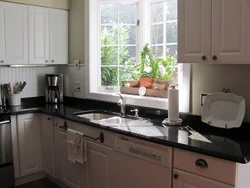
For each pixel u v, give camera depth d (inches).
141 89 118.4
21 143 127.8
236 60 74.9
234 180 63.6
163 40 122.0
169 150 76.1
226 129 86.1
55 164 126.4
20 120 126.9
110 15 138.1
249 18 71.5
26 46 134.4
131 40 134.5
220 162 65.9
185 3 84.8
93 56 139.9
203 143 72.8
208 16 79.7
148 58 122.3
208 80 93.4
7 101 140.6
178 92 95.5
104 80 142.4
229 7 75.1
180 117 101.4
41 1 136.5
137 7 130.7
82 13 141.0
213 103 90.0
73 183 115.3
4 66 139.9
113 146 93.6
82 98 146.5
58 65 158.7
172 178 76.5
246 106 85.1
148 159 81.8
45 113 126.7
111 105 130.7
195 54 83.9
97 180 102.3
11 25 128.6
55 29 144.3
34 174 135.5
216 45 78.6
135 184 87.4
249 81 84.0
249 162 67.4
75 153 108.3
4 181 122.6
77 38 145.9
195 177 71.0
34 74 151.9
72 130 110.2
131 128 90.6
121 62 137.8
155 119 104.7
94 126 98.8
